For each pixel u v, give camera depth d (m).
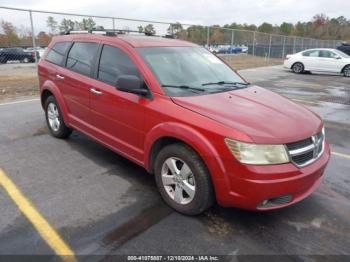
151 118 3.66
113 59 4.38
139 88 3.72
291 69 19.81
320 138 3.57
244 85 4.57
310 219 3.56
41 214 3.45
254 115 3.37
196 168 3.27
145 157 3.84
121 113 4.07
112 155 5.07
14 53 17.31
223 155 3.06
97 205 3.66
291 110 3.72
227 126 3.10
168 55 4.32
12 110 7.71
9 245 2.97
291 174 3.06
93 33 5.06
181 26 17.44
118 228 3.27
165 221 3.41
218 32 21.45
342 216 3.64
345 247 3.12
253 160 2.98
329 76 18.16
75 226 3.27
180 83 3.94
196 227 3.33
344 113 8.67
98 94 4.41
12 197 3.77
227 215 3.56
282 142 3.06
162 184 3.69
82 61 4.93
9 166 4.59
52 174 4.38
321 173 3.52
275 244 3.13
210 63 4.71
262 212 3.65
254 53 28.00
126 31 5.41
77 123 5.05
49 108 5.77
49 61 5.69
